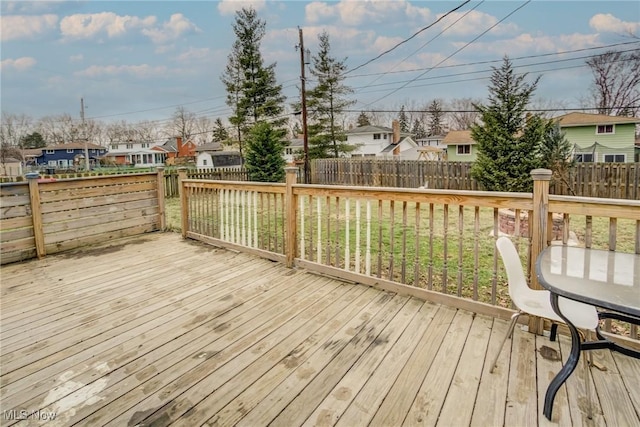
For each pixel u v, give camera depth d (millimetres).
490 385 1883
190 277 3631
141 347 2328
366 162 13344
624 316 1795
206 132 48156
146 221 5617
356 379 1962
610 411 1674
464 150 22250
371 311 2789
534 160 9734
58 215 4602
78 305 2988
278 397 1831
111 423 1668
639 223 2020
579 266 1777
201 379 1987
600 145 17938
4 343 2389
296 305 2928
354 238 5297
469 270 3871
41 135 46344
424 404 1753
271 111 19484
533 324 2375
